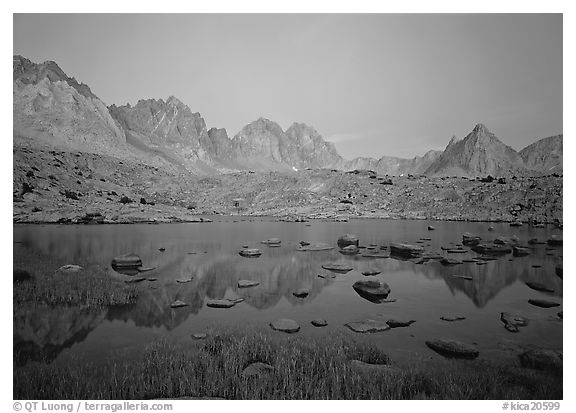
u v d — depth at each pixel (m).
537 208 60.19
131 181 97.06
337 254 28.73
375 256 27.55
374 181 90.25
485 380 8.62
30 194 58.41
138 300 15.63
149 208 68.06
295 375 8.48
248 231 45.72
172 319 13.42
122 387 7.96
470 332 12.48
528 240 35.00
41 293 15.25
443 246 32.72
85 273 18.91
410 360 10.11
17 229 41.38
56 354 10.16
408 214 69.44
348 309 15.02
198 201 94.00
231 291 17.62
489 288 18.44
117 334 11.77
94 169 93.31
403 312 14.69
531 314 14.45
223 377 8.51
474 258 26.53
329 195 86.75
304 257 27.31
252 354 9.74
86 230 42.12
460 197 72.75
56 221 49.53
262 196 93.25
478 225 53.38
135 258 22.55
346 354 10.03
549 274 21.39
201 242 35.25
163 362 9.20
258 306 15.30
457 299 16.56
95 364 9.49
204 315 13.95
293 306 15.36
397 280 20.09
